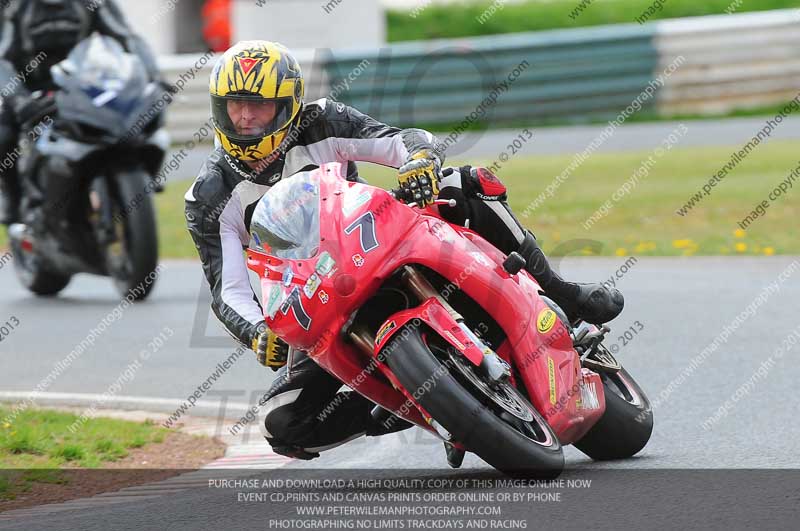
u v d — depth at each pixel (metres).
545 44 67.94
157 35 77.50
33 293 38.06
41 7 33.34
